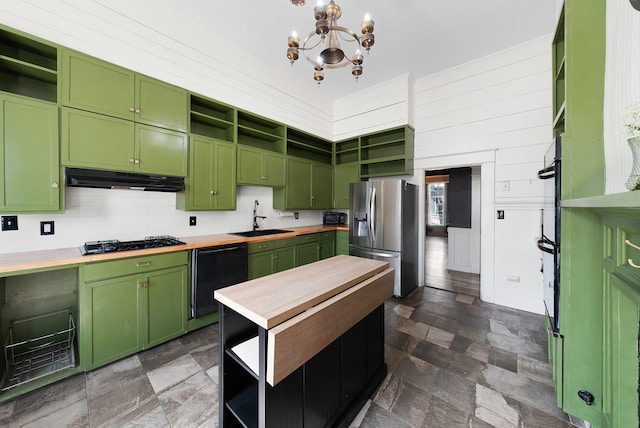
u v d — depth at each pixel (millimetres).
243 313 1054
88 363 1835
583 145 1353
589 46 1344
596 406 1327
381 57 3336
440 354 2129
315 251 3916
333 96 4613
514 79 3111
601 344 1325
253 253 2965
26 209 1767
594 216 1338
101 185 2059
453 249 5082
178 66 2666
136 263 2047
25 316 1979
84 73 2006
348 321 1344
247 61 3326
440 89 3713
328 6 1543
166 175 2451
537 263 2975
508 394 1672
